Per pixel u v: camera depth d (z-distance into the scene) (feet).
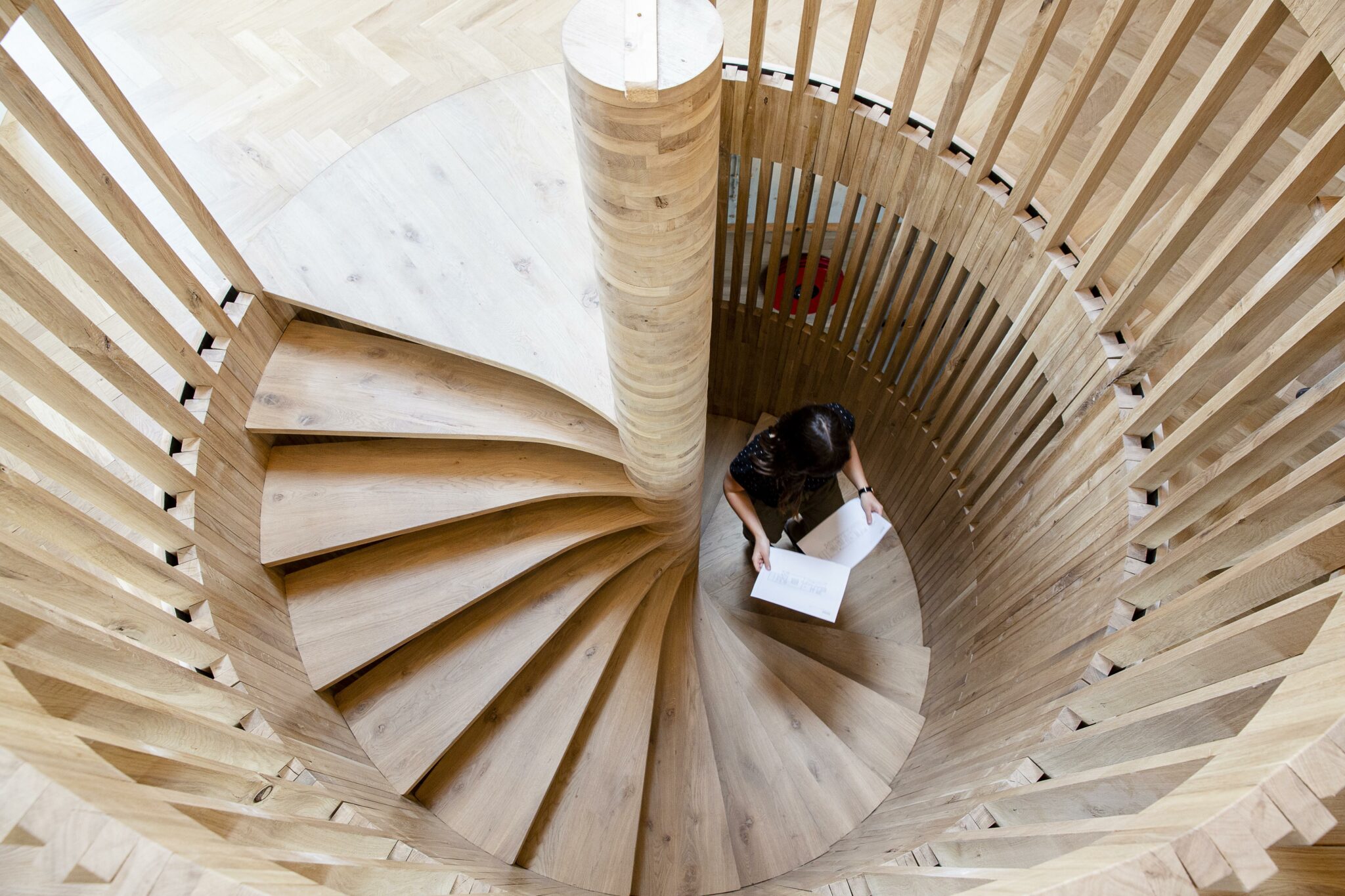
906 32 10.00
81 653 4.47
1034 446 8.26
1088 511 6.87
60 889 2.58
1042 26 6.04
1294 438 4.66
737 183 10.93
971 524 9.82
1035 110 9.20
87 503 6.69
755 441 9.05
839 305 10.69
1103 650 5.89
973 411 9.56
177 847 2.74
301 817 4.99
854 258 9.77
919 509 11.70
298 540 7.86
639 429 6.34
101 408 5.63
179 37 9.84
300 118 9.34
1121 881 2.97
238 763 5.51
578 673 9.04
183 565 6.57
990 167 7.45
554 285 7.97
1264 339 7.06
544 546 8.51
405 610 8.06
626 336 4.89
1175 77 9.03
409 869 5.26
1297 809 2.83
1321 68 4.28
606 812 8.70
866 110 8.11
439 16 10.09
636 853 9.21
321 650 7.84
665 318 4.63
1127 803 4.69
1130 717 4.93
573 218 8.30
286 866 3.76
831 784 9.93
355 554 8.36
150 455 6.26
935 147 7.70
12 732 2.82
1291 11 4.25
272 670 7.06
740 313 12.19
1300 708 3.16
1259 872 2.83
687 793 9.57
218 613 6.61
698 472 8.02
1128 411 6.47
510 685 8.92
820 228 9.74
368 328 8.18
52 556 4.67
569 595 8.95
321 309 7.84
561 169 8.55
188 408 7.18
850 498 13.43
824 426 7.88
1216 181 5.11
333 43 9.85
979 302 8.47
